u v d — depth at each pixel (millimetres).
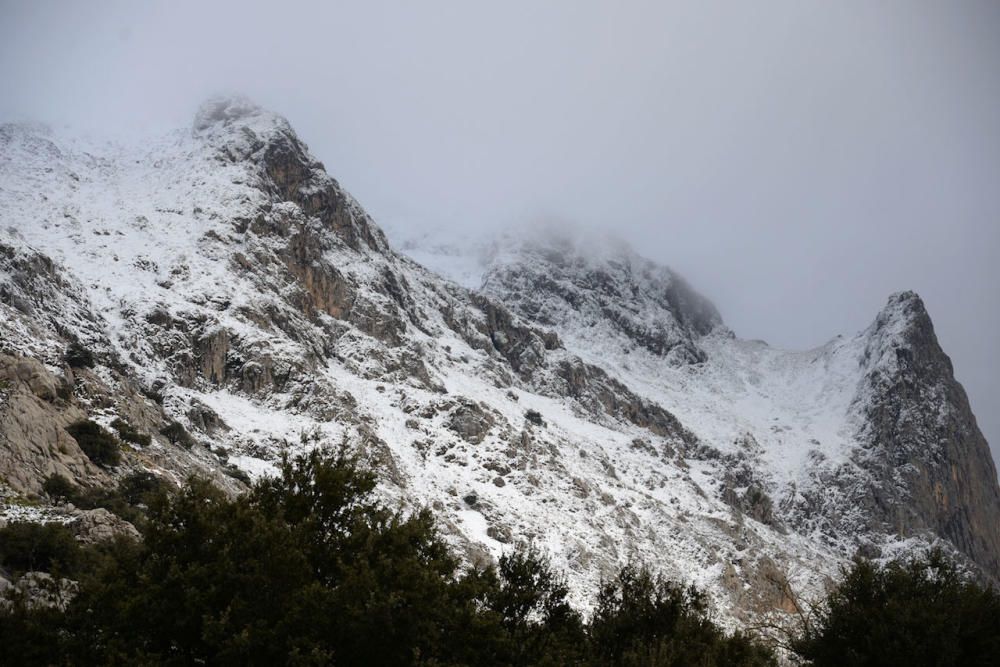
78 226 143125
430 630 35656
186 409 103500
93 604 34219
